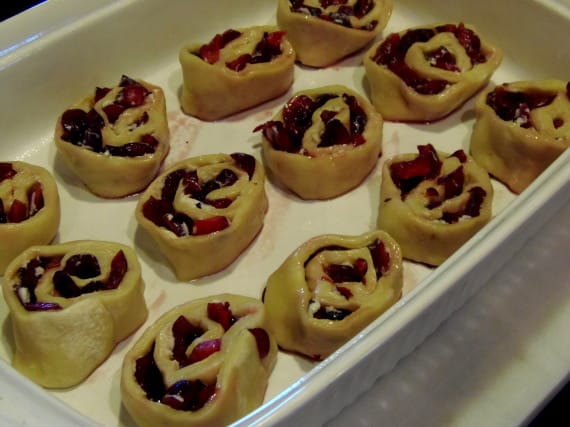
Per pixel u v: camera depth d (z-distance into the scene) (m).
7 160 0.38
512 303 0.33
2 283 0.32
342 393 0.27
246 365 0.29
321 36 0.41
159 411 0.28
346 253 0.32
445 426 0.29
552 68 0.41
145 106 0.38
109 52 0.40
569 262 0.34
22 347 0.30
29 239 0.34
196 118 0.40
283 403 0.24
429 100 0.39
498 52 0.40
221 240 0.33
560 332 0.32
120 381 0.30
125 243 0.36
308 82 0.42
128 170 0.36
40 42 0.37
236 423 0.24
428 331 0.30
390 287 0.31
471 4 0.42
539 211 0.31
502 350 0.31
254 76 0.39
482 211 0.34
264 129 0.37
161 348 0.30
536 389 0.30
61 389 0.31
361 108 0.38
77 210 0.37
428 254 0.34
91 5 0.39
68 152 0.36
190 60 0.39
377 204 0.37
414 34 0.41
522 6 0.40
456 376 0.30
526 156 0.36
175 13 0.41
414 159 0.36
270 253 0.35
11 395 0.24
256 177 0.35
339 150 0.36
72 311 0.30
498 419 0.29
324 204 0.37
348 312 0.31
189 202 0.34
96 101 0.38
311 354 0.31
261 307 0.31
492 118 0.37
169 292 0.34
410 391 0.30
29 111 0.38
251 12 0.44
